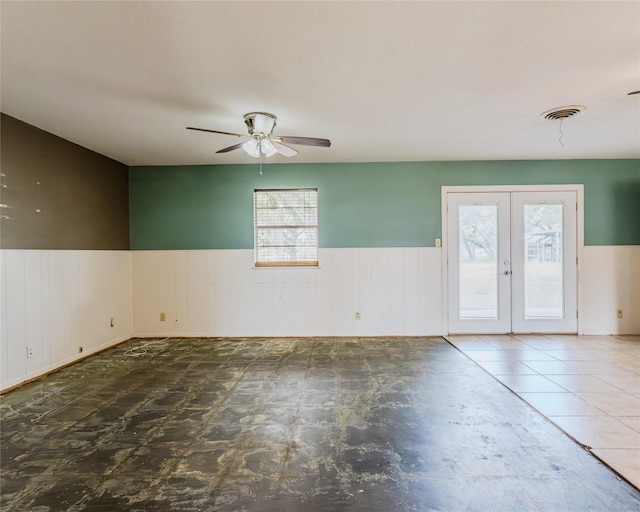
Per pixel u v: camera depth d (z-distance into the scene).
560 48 2.17
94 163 4.35
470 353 4.12
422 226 5.02
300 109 3.08
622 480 1.85
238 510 1.67
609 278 4.94
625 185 4.91
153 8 1.77
